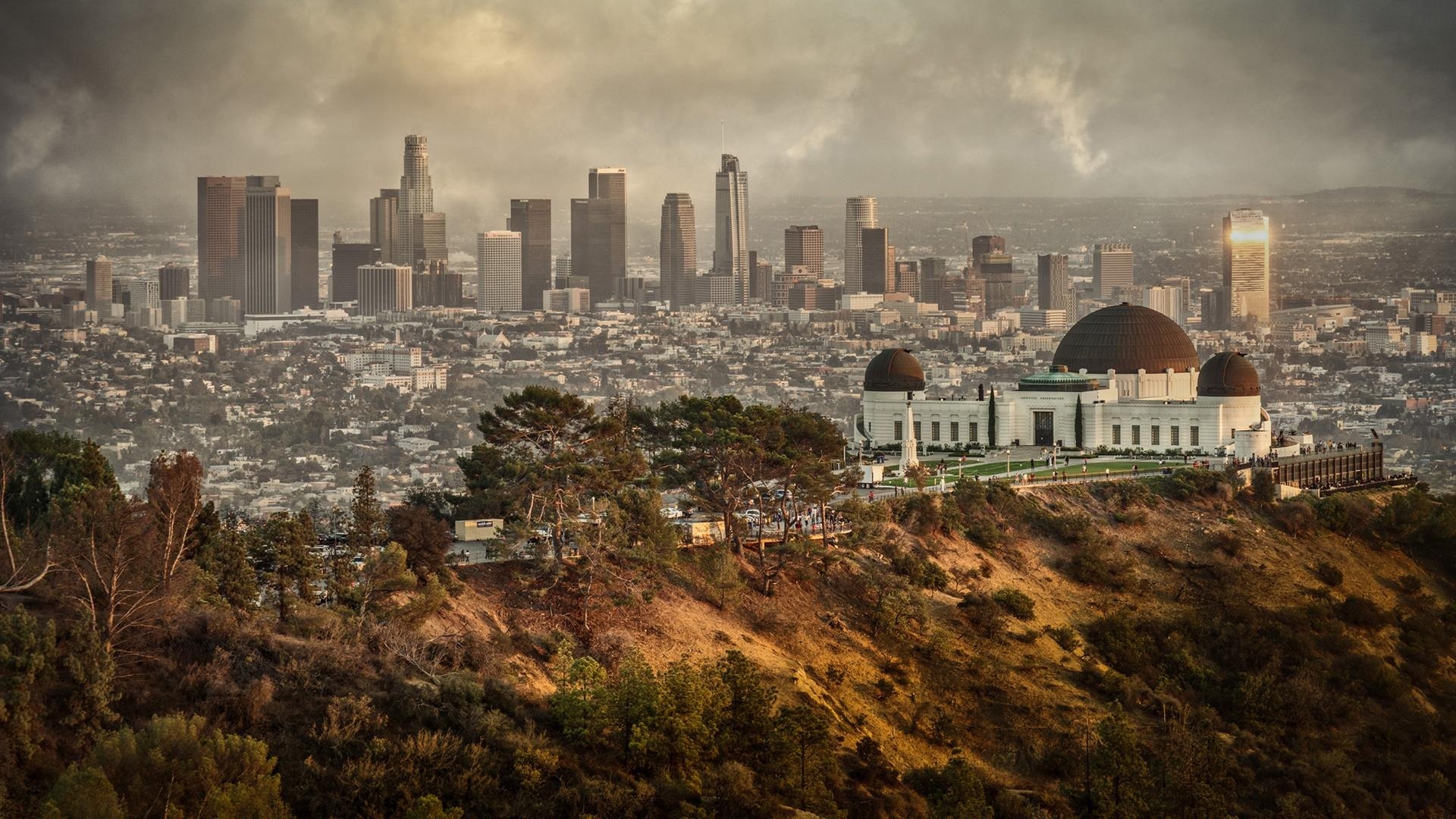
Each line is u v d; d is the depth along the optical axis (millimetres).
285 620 166875
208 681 150750
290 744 147750
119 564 153750
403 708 156500
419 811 140000
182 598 158000
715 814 158750
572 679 168125
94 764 133000
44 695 143000
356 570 177125
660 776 160500
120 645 152500
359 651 163125
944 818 169250
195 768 134875
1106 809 179375
